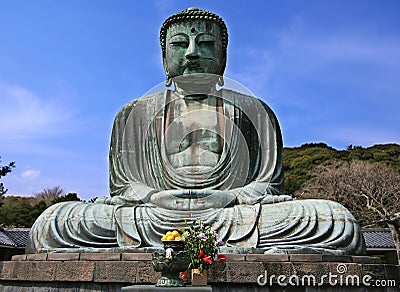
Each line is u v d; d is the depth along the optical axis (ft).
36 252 26.50
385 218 89.15
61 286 23.04
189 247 18.47
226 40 36.11
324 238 25.08
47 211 27.71
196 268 18.38
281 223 25.71
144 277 21.56
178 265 18.31
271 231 25.59
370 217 95.25
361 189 102.17
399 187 98.27
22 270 24.31
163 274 18.76
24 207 121.80
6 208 120.37
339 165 127.24
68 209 27.53
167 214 26.61
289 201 27.50
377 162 142.10
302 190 122.01
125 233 26.17
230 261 21.91
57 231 26.58
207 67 33.96
